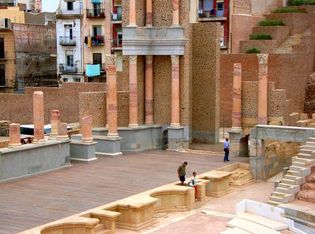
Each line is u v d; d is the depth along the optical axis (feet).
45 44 287.69
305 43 203.21
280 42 217.36
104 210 96.53
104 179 119.75
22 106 218.38
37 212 95.50
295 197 116.47
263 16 235.61
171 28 153.79
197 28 162.30
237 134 147.43
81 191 109.60
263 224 98.63
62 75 266.57
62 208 97.86
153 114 160.35
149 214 100.94
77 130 166.50
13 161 119.24
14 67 273.54
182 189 110.32
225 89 194.18
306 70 204.85
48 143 126.72
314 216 105.40
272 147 139.54
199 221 103.50
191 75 164.45
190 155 148.87
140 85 159.53
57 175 123.44
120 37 253.44
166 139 160.25
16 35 272.31
